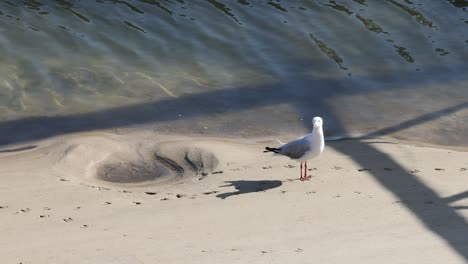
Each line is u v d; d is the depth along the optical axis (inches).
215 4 876.0
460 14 857.5
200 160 549.0
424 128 635.5
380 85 717.3
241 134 625.6
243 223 427.2
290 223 425.4
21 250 393.7
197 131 629.0
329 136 619.8
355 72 741.9
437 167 527.2
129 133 622.5
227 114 660.7
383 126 639.1
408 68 750.5
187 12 856.3
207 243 397.7
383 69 748.0
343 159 546.0
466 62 762.8
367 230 413.4
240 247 390.9
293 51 781.3
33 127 629.3
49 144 595.8
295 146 492.1
